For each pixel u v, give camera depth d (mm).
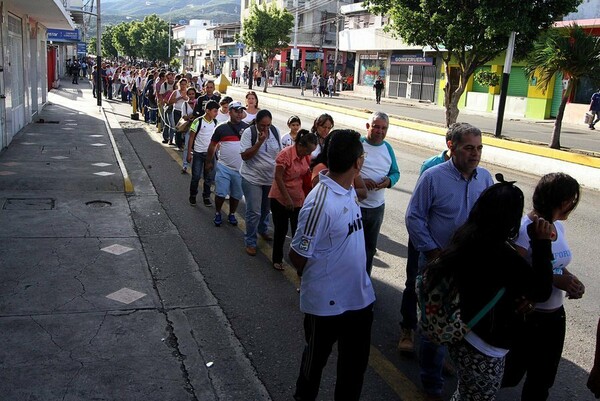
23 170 10570
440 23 18156
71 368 4164
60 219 7977
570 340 5129
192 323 5121
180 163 13000
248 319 5316
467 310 2896
